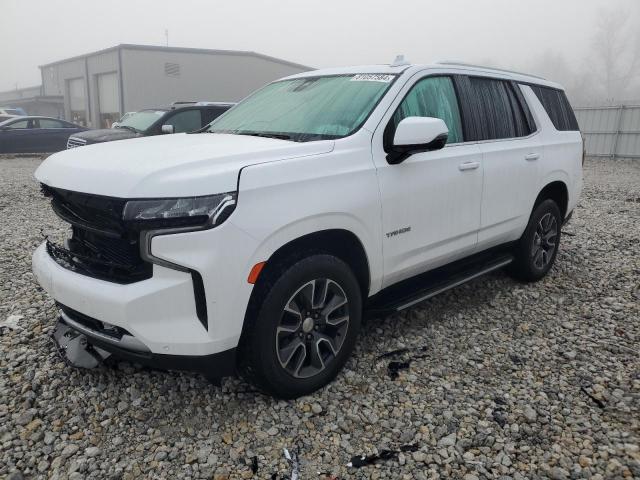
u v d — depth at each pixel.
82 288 2.77
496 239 4.48
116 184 2.62
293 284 2.94
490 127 4.37
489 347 3.88
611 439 2.85
